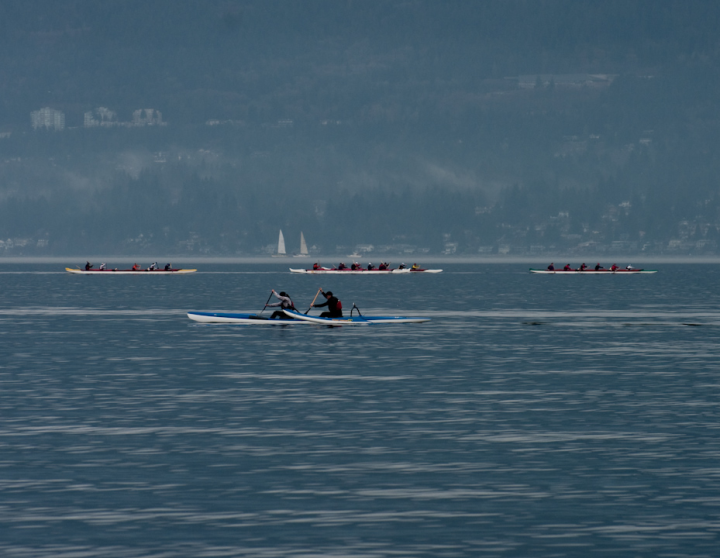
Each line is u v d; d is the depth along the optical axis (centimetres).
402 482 7162
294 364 14700
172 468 7594
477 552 5616
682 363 14925
